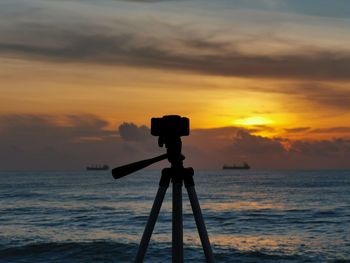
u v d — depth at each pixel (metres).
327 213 40.69
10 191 80.12
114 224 32.06
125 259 18.70
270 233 27.56
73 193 74.06
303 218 36.56
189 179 4.02
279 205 50.19
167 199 57.19
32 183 121.00
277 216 38.38
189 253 18.86
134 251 19.73
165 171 4.02
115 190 83.75
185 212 38.59
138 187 97.31
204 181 134.25
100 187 97.06
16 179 163.50
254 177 181.50
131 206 48.94
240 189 86.75
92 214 39.78
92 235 26.23
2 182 129.38
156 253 18.86
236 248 21.30
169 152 4.06
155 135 4.10
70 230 28.73
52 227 30.45
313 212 41.72
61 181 139.12
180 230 4.04
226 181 134.00
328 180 136.25
